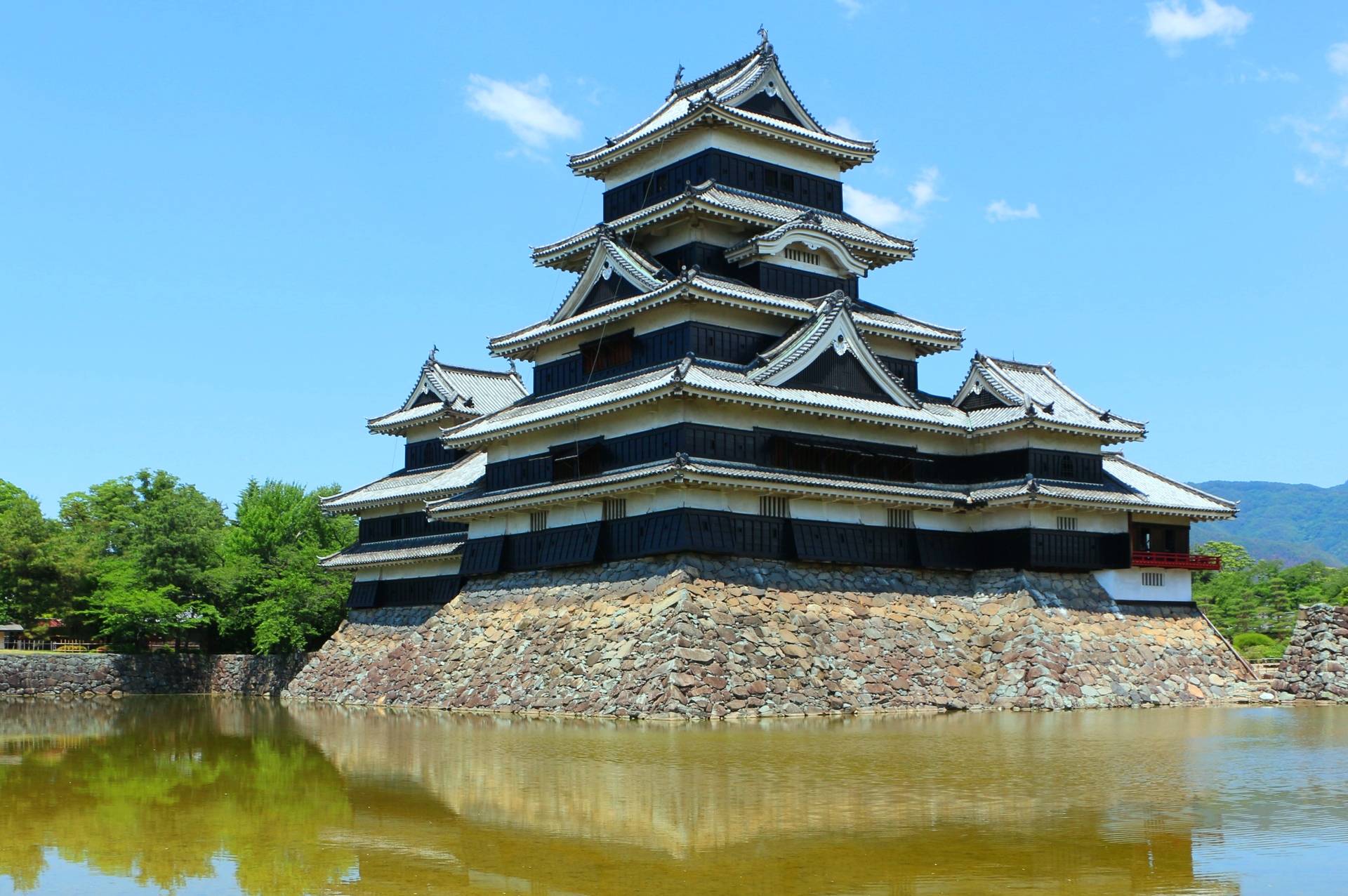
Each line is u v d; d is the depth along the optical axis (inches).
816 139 2792.8
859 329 2642.7
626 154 2819.9
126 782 1425.9
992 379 2723.9
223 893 890.7
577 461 2509.8
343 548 4151.1
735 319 2488.9
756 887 879.7
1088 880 889.5
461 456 3257.9
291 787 1363.2
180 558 3838.6
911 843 1005.2
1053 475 2640.3
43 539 3850.9
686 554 2203.5
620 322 2554.1
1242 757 1481.3
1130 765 1407.5
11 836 1098.7
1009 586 2541.8
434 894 882.1
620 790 1251.8
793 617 2256.4
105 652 3754.9
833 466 2491.4
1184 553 2847.0
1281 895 850.8
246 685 3641.7
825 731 1791.3
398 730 1994.3
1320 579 5949.8
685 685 2003.0
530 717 2165.4
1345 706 2484.0
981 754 1494.8
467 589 2768.2
